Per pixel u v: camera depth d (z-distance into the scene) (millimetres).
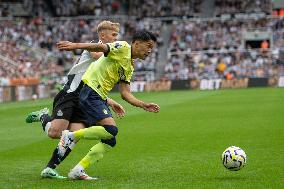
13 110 57812
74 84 19531
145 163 21828
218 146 26562
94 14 127625
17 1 126938
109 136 17859
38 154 25531
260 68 104375
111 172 19781
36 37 114125
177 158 22969
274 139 28422
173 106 57156
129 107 56688
